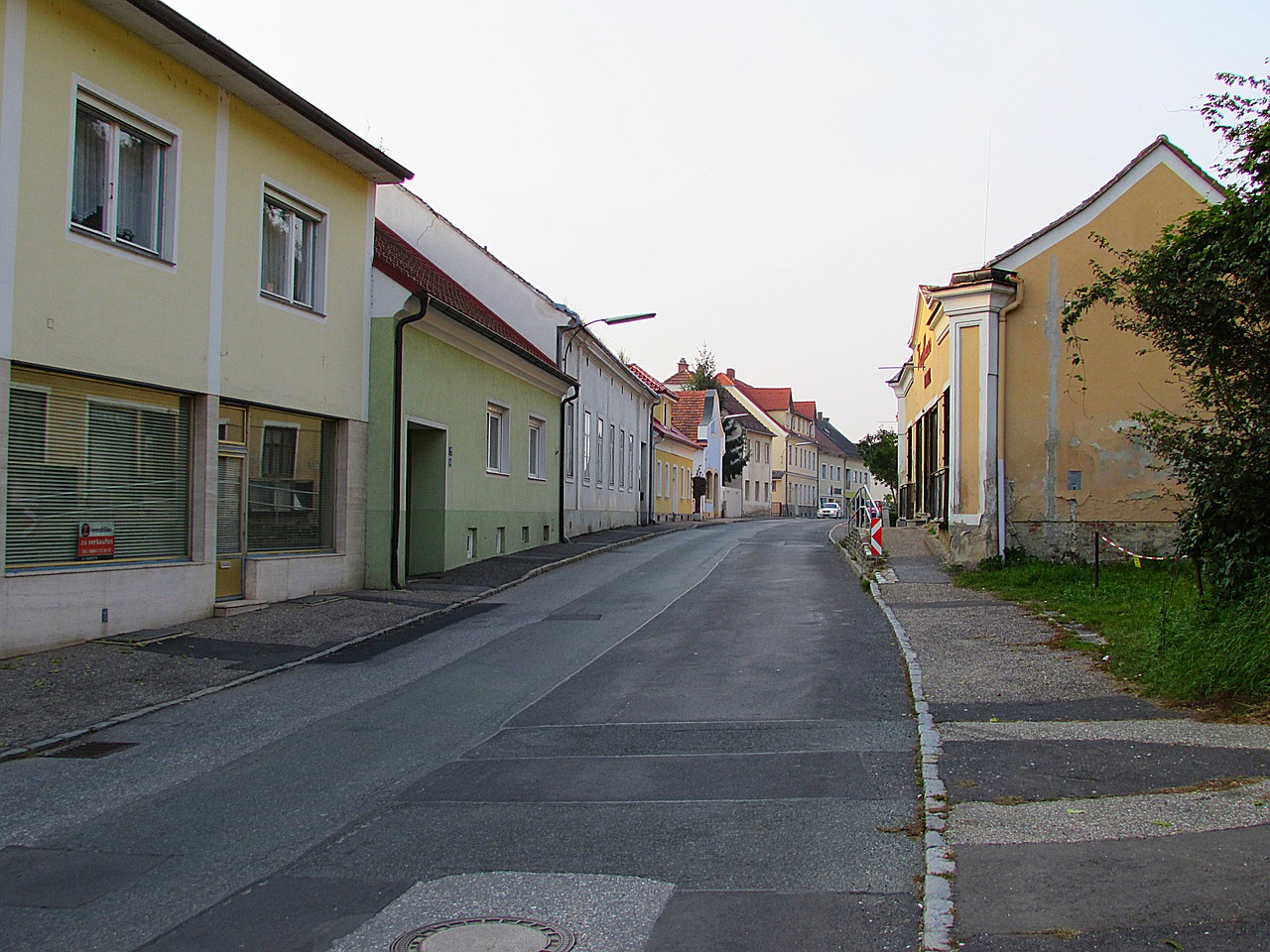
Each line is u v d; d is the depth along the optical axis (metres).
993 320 18.16
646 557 25.62
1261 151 8.58
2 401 10.34
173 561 12.98
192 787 6.94
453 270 28.56
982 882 4.89
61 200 11.06
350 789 6.86
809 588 18.14
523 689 10.10
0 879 5.31
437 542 20.05
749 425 82.38
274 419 15.31
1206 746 7.15
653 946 4.36
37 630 10.70
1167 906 4.52
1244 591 9.00
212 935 4.57
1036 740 7.53
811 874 5.16
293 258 15.80
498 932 4.54
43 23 10.82
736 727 8.37
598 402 34.53
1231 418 9.32
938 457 22.22
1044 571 16.88
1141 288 9.70
